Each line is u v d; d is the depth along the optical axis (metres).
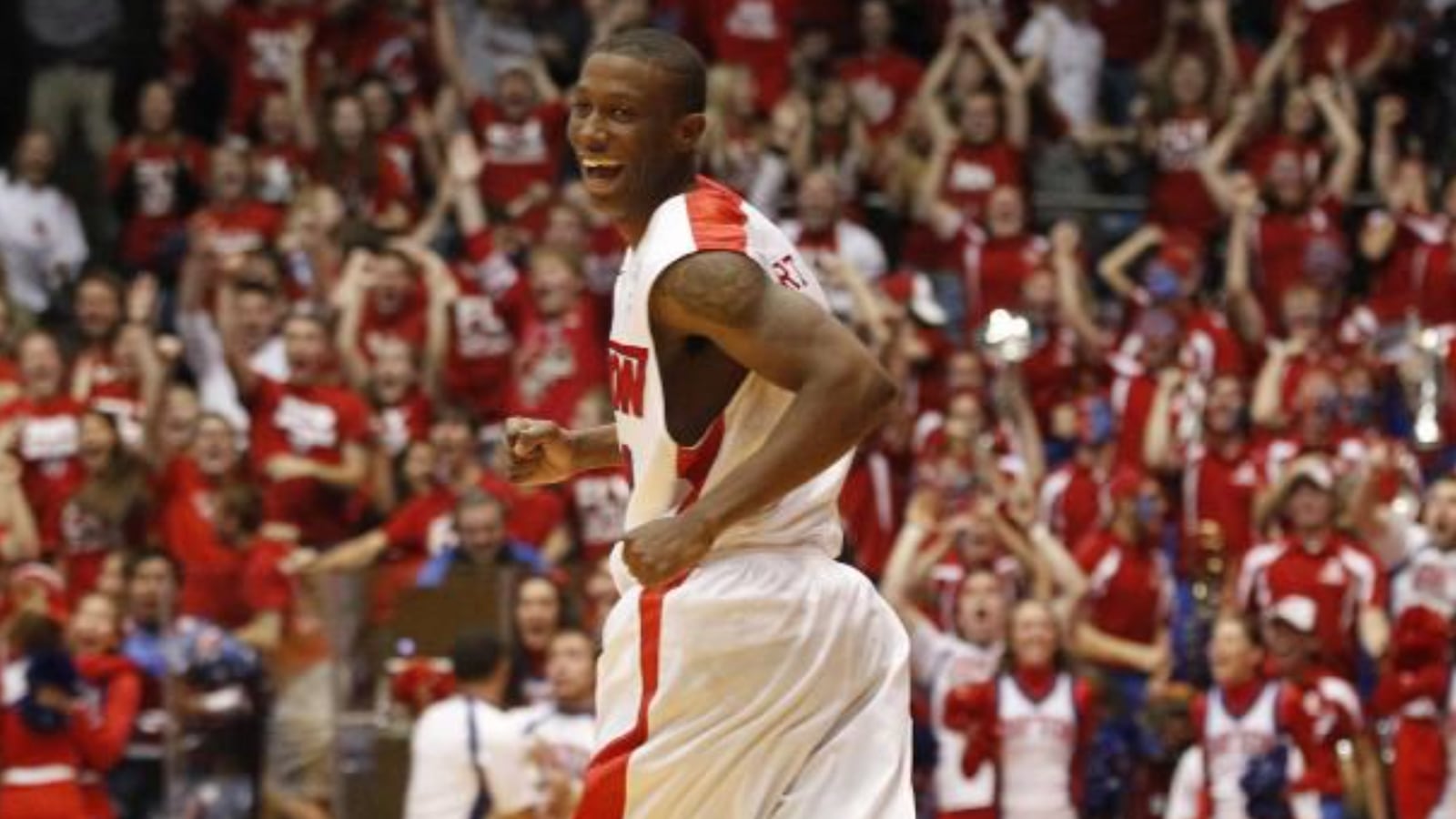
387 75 39.56
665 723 10.22
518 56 39.75
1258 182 37.91
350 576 23.89
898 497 30.28
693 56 10.41
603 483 29.00
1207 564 27.73
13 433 30.64
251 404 30.48
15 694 24.55
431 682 23.52
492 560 25.30
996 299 35.34
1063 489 30.45
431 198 37.59
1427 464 32.19
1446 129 40.41
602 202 10.38
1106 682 27.16
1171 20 39.75
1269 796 24.34
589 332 31.70
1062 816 25.05
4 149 42.91
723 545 10.28
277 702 24.09
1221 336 33.50
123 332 31.89
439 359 32.69
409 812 22.02
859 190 37.94
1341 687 24.69
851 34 41.53
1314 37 40.59
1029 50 40.22
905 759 10.42
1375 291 36.31
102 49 41.72
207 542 28.91
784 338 9.78
